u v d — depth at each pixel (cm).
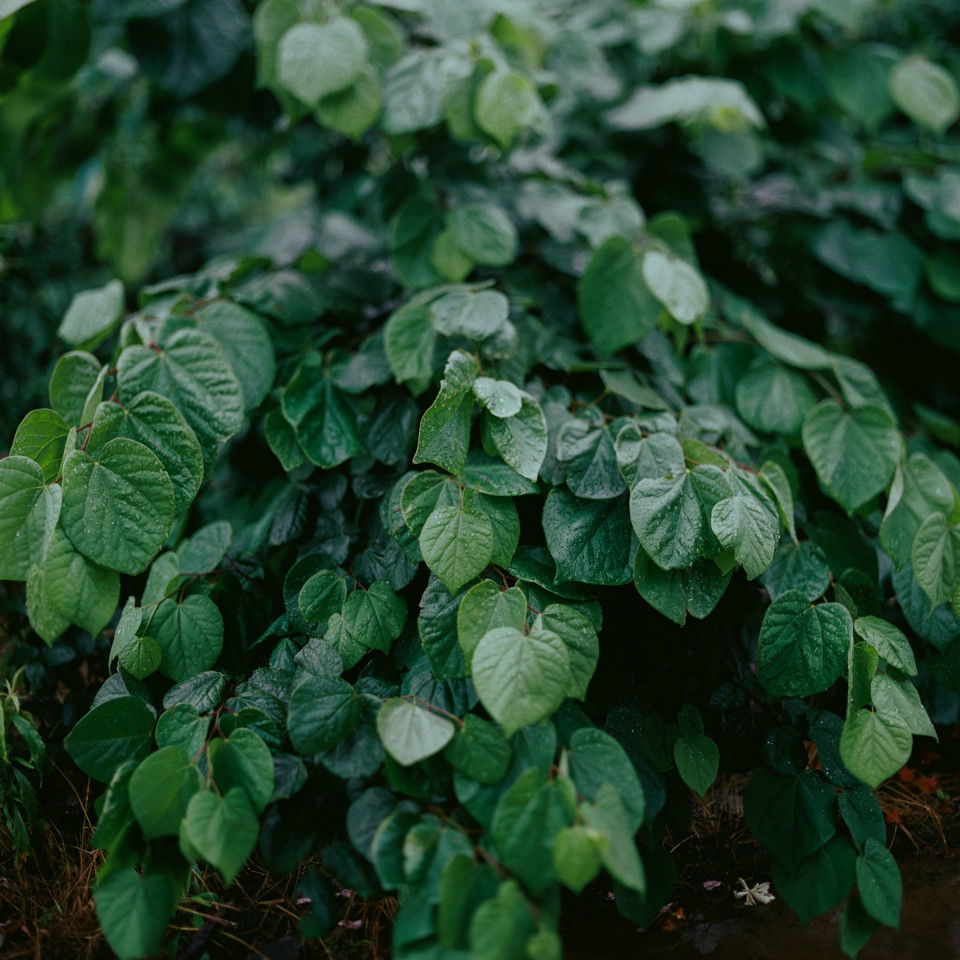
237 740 109
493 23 173
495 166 194
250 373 142
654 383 161
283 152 248
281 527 146
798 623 121
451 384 117
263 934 124
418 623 120
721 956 121
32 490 109
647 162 209
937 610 140
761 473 129
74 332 148
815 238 201
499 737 106
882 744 113
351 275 185
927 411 190
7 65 168
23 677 156
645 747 124
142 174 243
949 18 241
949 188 192
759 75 215
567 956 121
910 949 122
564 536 121
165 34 179
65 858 133
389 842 101
